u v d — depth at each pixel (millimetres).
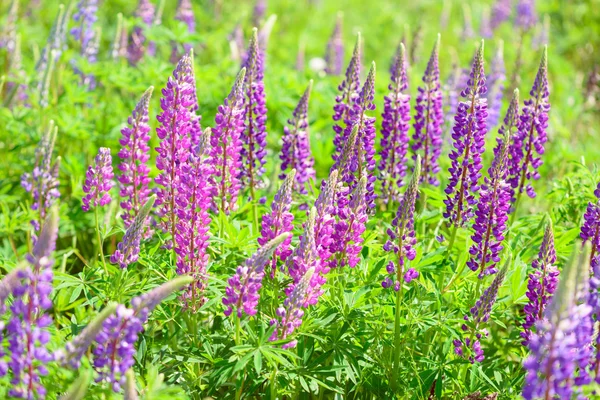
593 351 3375
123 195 3676
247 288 3404
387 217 3904
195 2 6234
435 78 3916
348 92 3863
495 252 3605
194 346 3588
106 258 3990
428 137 3938
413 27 7648
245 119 3830
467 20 6816
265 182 3990
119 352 3287
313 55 6648
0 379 3303
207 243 3531
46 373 3252
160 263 3633
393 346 3557
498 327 3873
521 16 6703
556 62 6098
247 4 6797
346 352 3502
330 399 3619
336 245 3557
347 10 8055
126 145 3654
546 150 4660
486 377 3543
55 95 4461
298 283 3406
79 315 3729
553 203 4219
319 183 4211
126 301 3592
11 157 4371
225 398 3568
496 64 4641
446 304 3693
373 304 3596
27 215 3990
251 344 3420
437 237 3736
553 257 3500
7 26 4863
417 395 3533
